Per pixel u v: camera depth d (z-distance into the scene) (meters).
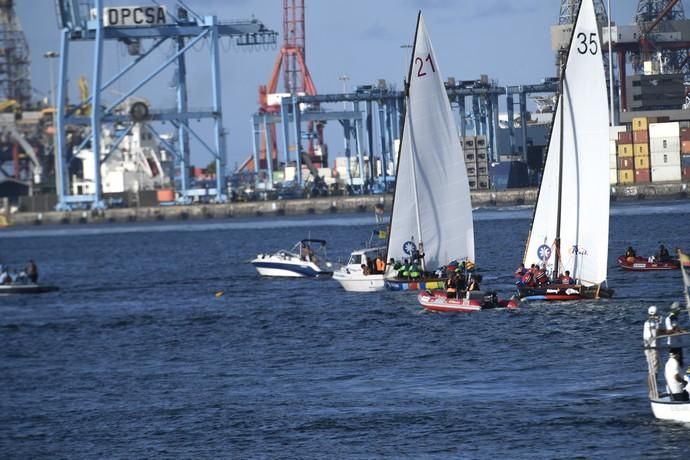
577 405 159.12
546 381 175.12
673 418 147.12
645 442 140.88
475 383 177.75
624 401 159.12
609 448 139.75
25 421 173.38
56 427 168.62
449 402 166.50
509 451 141.75
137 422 168.38
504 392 170.12
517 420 154.12
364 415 162.75
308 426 159.25
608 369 179.88
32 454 155.25
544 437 146.00
